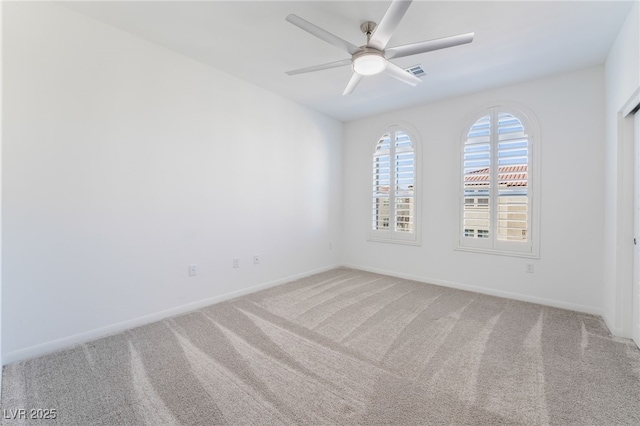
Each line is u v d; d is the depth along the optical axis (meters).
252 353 2.09
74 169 2.17
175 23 2.28
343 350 2.15
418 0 1.95
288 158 3.95
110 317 2.38
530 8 2.03
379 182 4.50
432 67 2.91
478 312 2.90
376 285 3.83
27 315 1.99
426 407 1.56
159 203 2.66
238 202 3.33
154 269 2.63
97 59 2.26
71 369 1.87
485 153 3.51
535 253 3.20
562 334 2.41
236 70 3.09
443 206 3.85
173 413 1.50
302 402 1.59
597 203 2.87
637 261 2.24
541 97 3.15
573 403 1.58
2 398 1.60
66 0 2.01
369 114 4.48
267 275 3.69
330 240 4.73
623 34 2.20
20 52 1.93
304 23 1.77
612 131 2.53
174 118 2.74
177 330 2.45
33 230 2.01
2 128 1.87
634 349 2.16
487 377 1.83
